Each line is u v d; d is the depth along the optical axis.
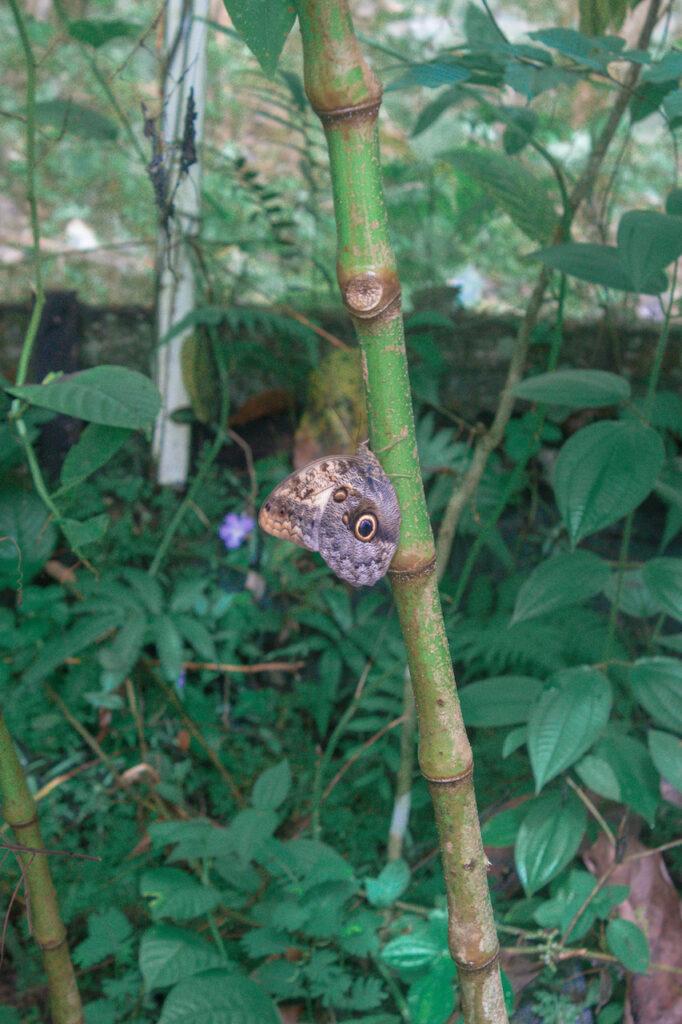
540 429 1.38
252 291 1.98
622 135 2.45
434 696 0.80
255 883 1.22
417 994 1.06
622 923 1.11
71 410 0.98
